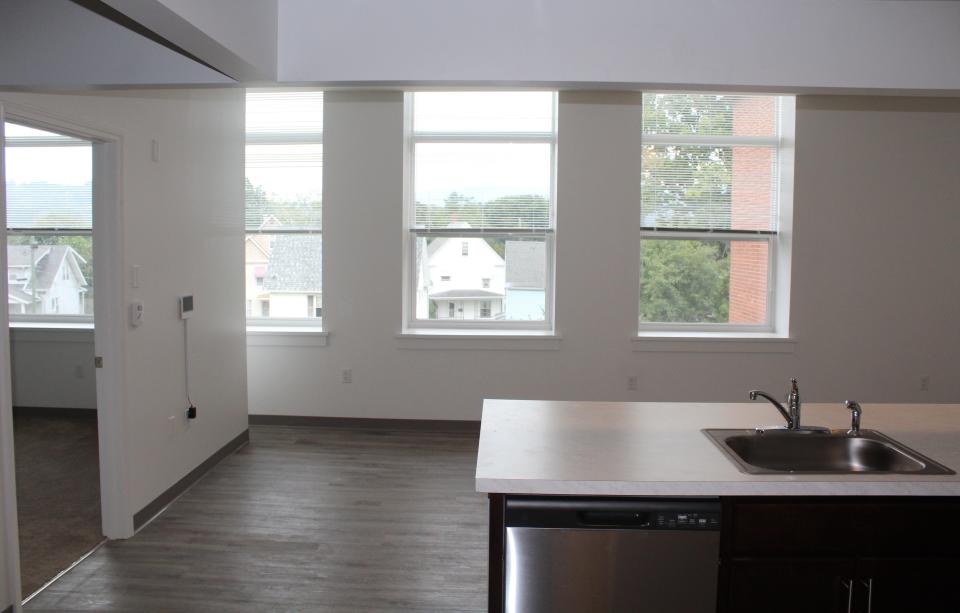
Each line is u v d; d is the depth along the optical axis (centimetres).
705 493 189
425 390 516
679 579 192
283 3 250
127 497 323
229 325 446
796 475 194
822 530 192
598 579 192
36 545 317
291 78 251
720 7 252
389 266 508
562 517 191
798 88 262
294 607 265
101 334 315
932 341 516
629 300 508
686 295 530
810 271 511
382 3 250
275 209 532
